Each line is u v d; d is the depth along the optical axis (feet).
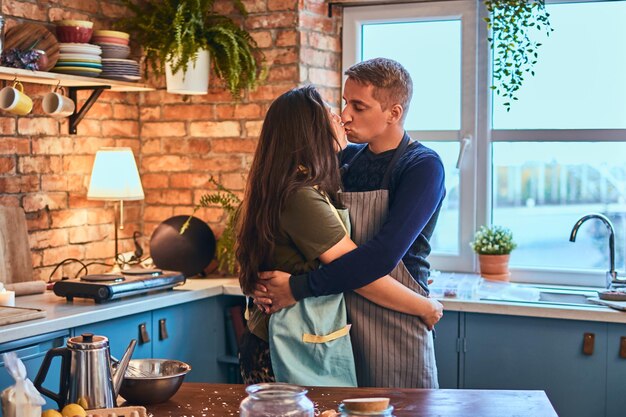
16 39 11.78
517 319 11.49
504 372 11.59
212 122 13.97
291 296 7.77
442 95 14.16
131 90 13.38
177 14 12.88
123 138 14.20
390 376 8.21
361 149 8.94
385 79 8.29
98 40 12.59
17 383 5.70
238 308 13.11
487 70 13.87
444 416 6.43
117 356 11.00
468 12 13.84
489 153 13.93
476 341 11.69
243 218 7.95
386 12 14.30
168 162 14.34
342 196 8.38
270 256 7.89
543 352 11.40
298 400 5.54
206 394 7.14
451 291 12.09
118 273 12.15
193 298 12.28
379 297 8.04
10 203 12.11
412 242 7.96
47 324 9.80
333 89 14.46
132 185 12.84
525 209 13.83
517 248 13.89
